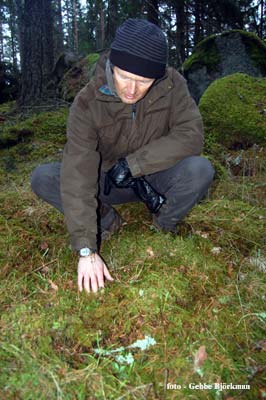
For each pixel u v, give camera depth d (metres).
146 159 2.00
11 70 10.52
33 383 1.47
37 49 6.34
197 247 2.36
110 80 1.76
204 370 1.59
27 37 6.33
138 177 2.17
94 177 1.92
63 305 1.87
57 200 2.23
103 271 1.93
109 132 1.98
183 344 1.69
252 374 1.60
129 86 1.68
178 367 1.60
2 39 25.03
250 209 2.86
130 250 2.30
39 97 6.41
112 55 1.64
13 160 3.96
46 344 1.64
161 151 2.00
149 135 2.04
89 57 6.86
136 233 2.49
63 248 2.36
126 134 2.01
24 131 4.42
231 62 5.39
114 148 2.09
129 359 1.62
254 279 2.12
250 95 4.43
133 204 2.87
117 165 2.03
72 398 1.44
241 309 1.91
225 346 1.71
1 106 7.64
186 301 1.93
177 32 10.85
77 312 1.85
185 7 10.59
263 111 4.24
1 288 1.97
